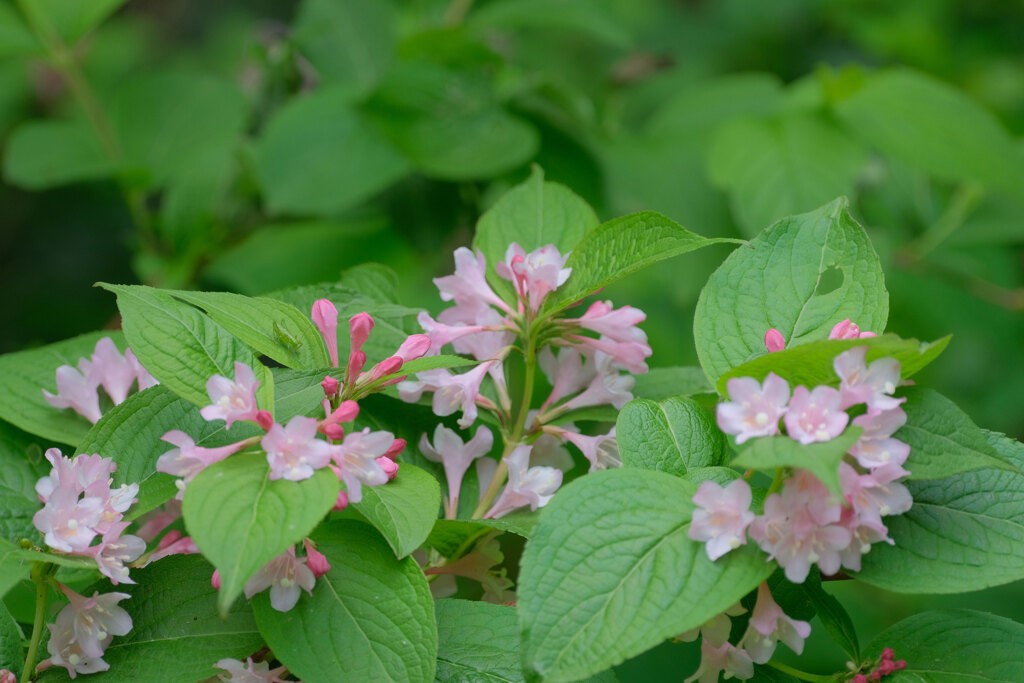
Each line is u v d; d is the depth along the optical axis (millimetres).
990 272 2383
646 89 2229
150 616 1214
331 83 1979
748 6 2914
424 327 1272
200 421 1232
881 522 1188
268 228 1970
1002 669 1208
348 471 1171
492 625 1223
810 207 1755
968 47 2902
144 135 2004
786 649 1879
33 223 2973
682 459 1223
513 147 1686
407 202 1882
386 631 1187
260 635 1209
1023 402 2465
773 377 1159
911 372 1189
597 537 1172
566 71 2334
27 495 1270
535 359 1284
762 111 2027
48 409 1284
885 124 1840
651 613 1156
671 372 1339
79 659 1199
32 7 1895
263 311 1235
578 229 1336
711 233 1912
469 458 1287
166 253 1965
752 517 1163
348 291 1309
